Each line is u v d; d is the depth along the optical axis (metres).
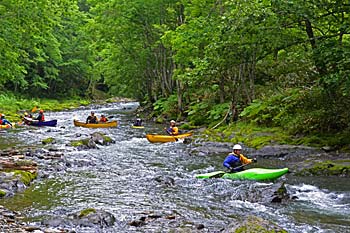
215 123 22.31
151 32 29.98
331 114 15.59
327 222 8.16
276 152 14.74
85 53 56.09
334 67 14.38
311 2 13.83
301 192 10.41
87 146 17.61
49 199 9.76
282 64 20.75
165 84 33.06
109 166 13.91
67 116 34.88
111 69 39.25
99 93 63.09
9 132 23.16
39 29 21.56
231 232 6.77
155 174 12.66
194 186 11.16
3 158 14.20
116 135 22.31
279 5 13.86
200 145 17.52
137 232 7.41
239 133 18.12
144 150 17.31
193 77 20.77
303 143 15.30
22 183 10.91
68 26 54.97
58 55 50.28
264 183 11.30
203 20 20.81
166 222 8.01
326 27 16.09
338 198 9.90
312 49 15.07
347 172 12.07
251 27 14.98
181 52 23.12
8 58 23.52
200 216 8.51
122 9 28.66
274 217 8.48
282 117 17.56
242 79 21.14
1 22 20.92
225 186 11.05
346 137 14.87
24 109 40.47
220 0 21.41
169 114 29.28
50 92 55.06
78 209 8.92
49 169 12.97
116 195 10.22
